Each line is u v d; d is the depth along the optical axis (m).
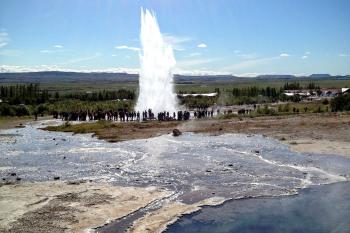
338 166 34.28
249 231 20.38
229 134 54.41
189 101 108.50
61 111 98.19
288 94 139.12
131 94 136.88
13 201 24.69
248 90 135.88
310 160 36.66
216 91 158.25
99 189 27.47
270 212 23.31
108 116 77.94
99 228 20.55
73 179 30.75
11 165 36.28
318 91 143.88
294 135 50.97
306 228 20.72
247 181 29.95
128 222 21.47
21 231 19.91
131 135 54.69
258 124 62.19
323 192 27.23
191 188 28.11
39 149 45.25
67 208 23.42
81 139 53.28
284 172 32.56
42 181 30.05
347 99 81.44
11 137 56.34
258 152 40.88
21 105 112.38
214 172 32.69
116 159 38.59
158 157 39.31
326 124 58.41
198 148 44.09
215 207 24.23
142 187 28.22
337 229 20.55
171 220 21.83
